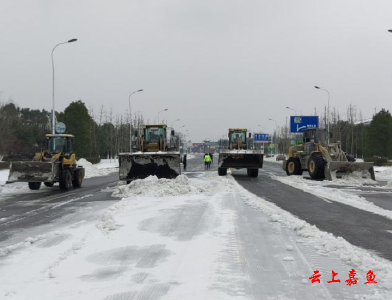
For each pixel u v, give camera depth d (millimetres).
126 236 7488
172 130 23953
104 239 7281
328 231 8312
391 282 4906
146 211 10430
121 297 4426
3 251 6656
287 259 5898
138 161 18156
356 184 20141
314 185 19062
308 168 23781
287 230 7957
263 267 5523
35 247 6973
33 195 16234
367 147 52844
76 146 48812
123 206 11406
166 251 6379
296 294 4535
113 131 62375
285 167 28438
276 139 98188
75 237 7652
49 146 18859
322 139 24656
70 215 10602
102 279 5082
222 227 8164
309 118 47406
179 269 5418
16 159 53312
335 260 5918
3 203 13797
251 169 25672
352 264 5699
